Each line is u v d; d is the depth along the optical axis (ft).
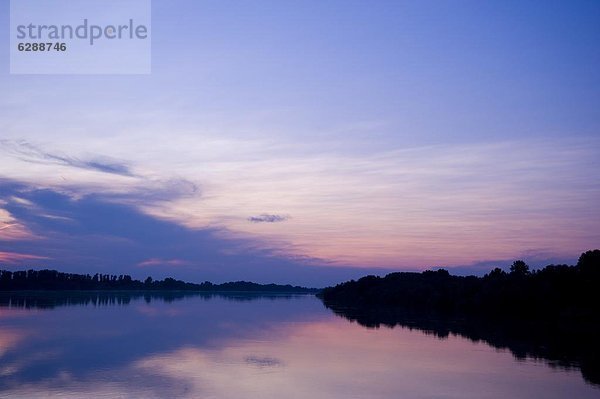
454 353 179.42
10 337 213.25
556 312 309.83
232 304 590.55
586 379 138.21
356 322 304.71
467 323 297.12
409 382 132.87
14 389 120.47
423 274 585.22
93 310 405.39
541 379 138.21
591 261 308.40
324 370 146.41
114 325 272.10
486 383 133.28
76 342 199.72
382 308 478.59
